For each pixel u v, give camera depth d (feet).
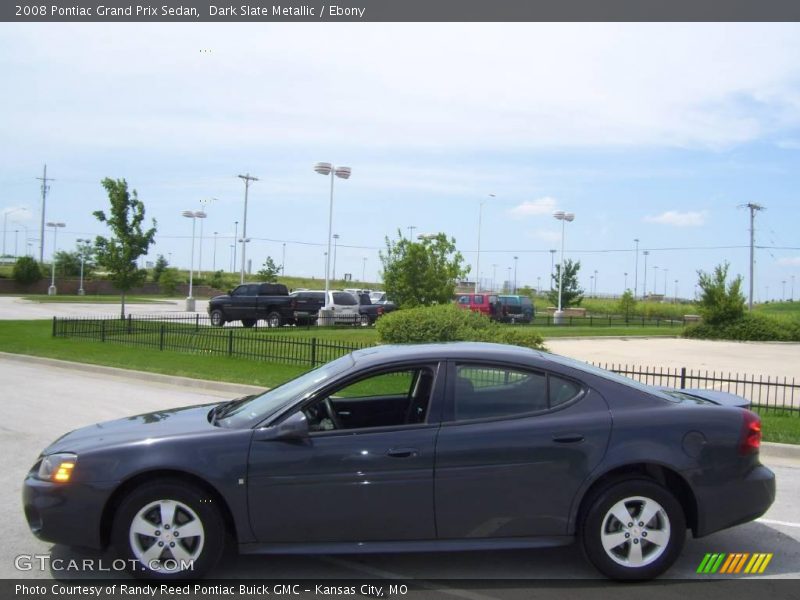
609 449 15.99
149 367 52.39
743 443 16.52
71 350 62.95
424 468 15.67
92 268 274.36
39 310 136.46
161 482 15.61
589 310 221.87
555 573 16.66
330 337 74.13
